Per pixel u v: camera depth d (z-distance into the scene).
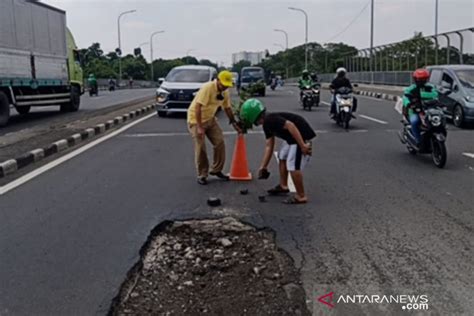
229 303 4.03
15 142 11.45
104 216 6.12
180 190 7.36
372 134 13.11
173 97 18.31
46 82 18.53
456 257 4.74
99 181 8.00
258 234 5.52
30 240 5.31
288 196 6.93
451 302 3.91
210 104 7.68
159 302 4.07
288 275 4.43
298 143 6.38
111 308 3.88
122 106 22.34
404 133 10.00
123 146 11.59
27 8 17.03
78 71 22.44
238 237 5.46
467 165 8.94
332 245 5.08
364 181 7.80
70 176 8.41
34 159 9.81
